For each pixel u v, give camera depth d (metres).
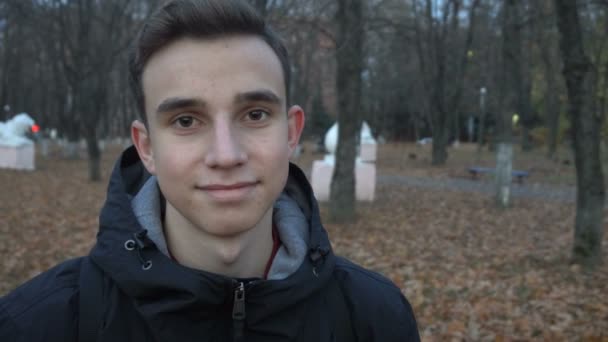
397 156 30.81
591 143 6.31
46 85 31.61
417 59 27.17
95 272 1.11
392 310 1.29
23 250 6.82
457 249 7.52
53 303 1.08
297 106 1.20
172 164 0.96
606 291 5.48
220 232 0.97
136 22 16.41
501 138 11.60
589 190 6.39
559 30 6.23
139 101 1.06
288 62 1.12
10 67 28.59
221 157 0.92
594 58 16.27
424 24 22.70
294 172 1.35
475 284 5.70
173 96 0.95
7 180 15.41
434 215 10.50
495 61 21.27
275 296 1.04
